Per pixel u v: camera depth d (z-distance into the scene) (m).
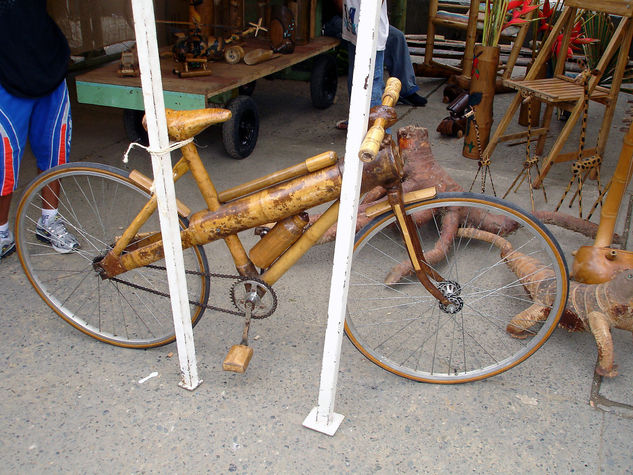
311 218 3.04
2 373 2.28
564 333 2.58
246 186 2.04
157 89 1.68
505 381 2.31
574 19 3.99
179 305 2.03
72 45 4.05
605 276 2.54
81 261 3.01
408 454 1.99
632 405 2.21
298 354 2.42
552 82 3.98
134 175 2.13
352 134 1.59
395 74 5.52
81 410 2.13
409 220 2.05
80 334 2.51
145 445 2.00
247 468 1.92
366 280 2.95
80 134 4.61
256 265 2.17
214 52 4.14
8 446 1.98
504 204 2.01
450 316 2.67
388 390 2.26
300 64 6.24
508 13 4.20
